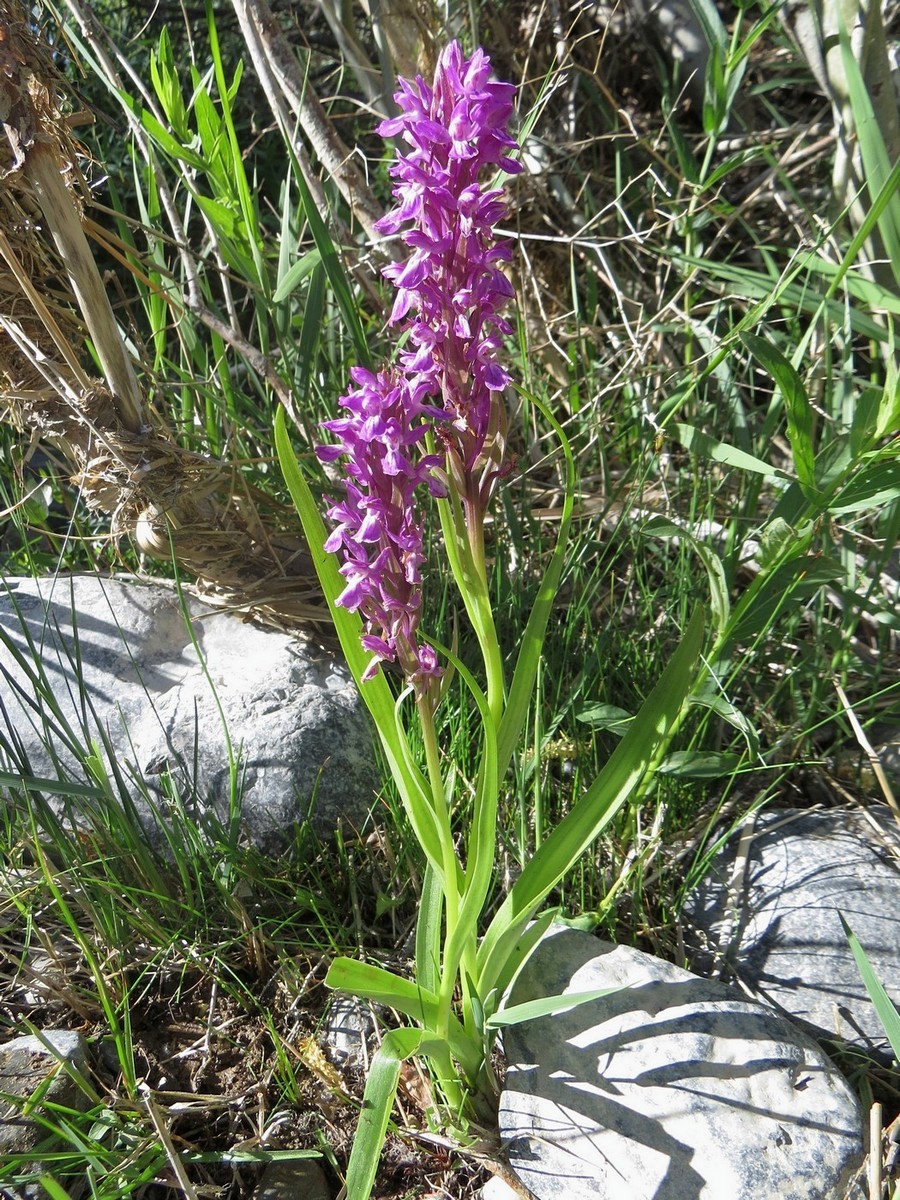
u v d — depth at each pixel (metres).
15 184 0.45
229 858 0.49
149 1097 0.39
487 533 0.68
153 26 0.95
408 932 0.50
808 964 0.47
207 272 0.86
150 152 0.63
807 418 0.43
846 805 0.55
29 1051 0.43
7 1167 0.37
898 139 0.62
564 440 0.37
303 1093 0.44
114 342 0.50
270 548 0.58
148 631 0.59
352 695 0.56
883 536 0.60
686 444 0.53
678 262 0.70
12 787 0.50
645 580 0.67
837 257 0.66
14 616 0.59
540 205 0.79
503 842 0.50
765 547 0.47
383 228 0.33
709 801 0.55
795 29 0.68
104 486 0.54
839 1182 0.37
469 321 0.32
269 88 0.62
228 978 0.48
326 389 0.68
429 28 0.68
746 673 0.60
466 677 0.34
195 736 0.50
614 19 0.86
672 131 0.70
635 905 0.49
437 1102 0.43
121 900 0.49
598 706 0.51
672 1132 0.38
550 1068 0.41
